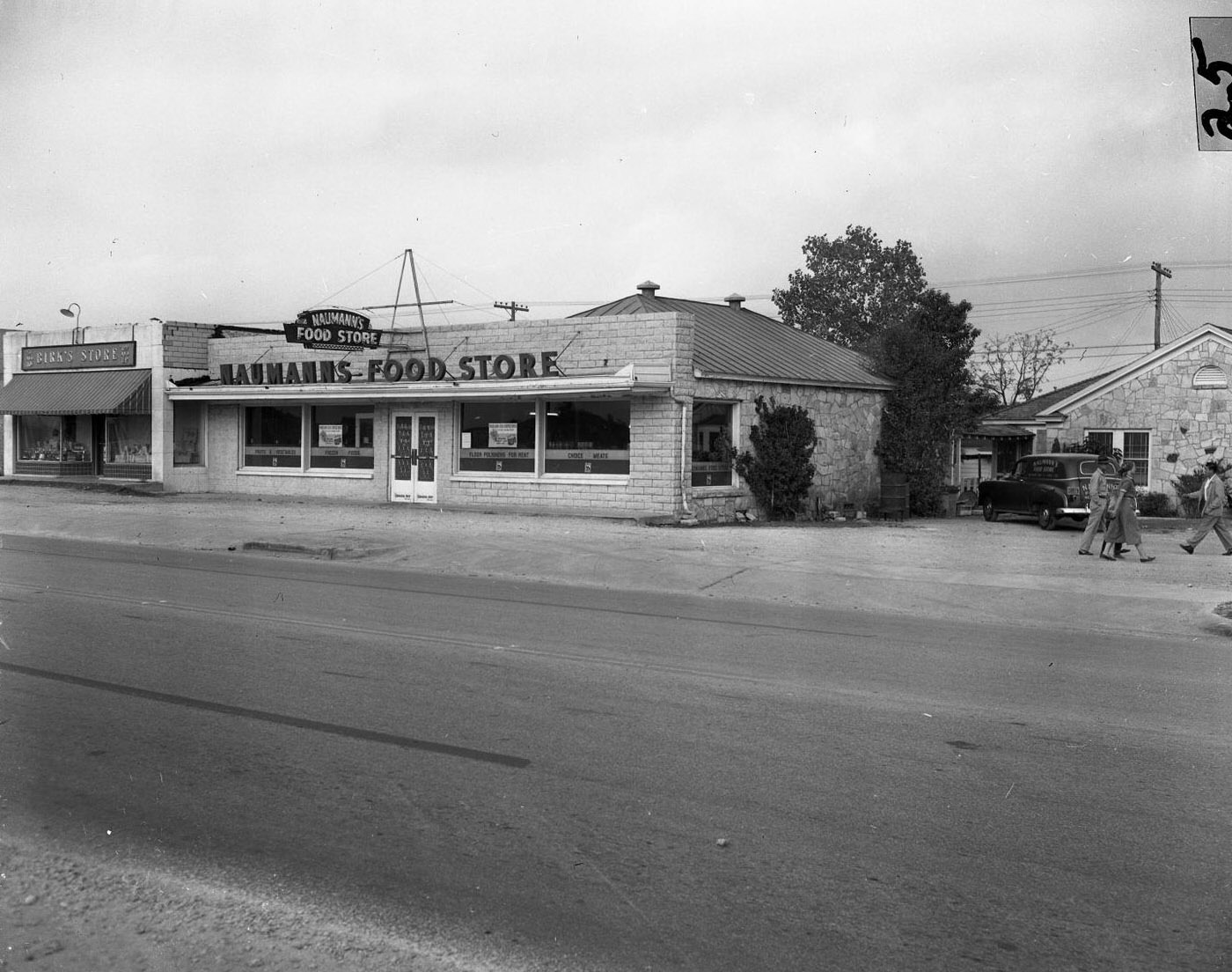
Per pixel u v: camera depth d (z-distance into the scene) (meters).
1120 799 5.87
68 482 31.53
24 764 6.19
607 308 28.17
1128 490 18.36
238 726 6.98
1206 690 8.80
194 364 30.41
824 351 30.36
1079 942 4.18
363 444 27.38
